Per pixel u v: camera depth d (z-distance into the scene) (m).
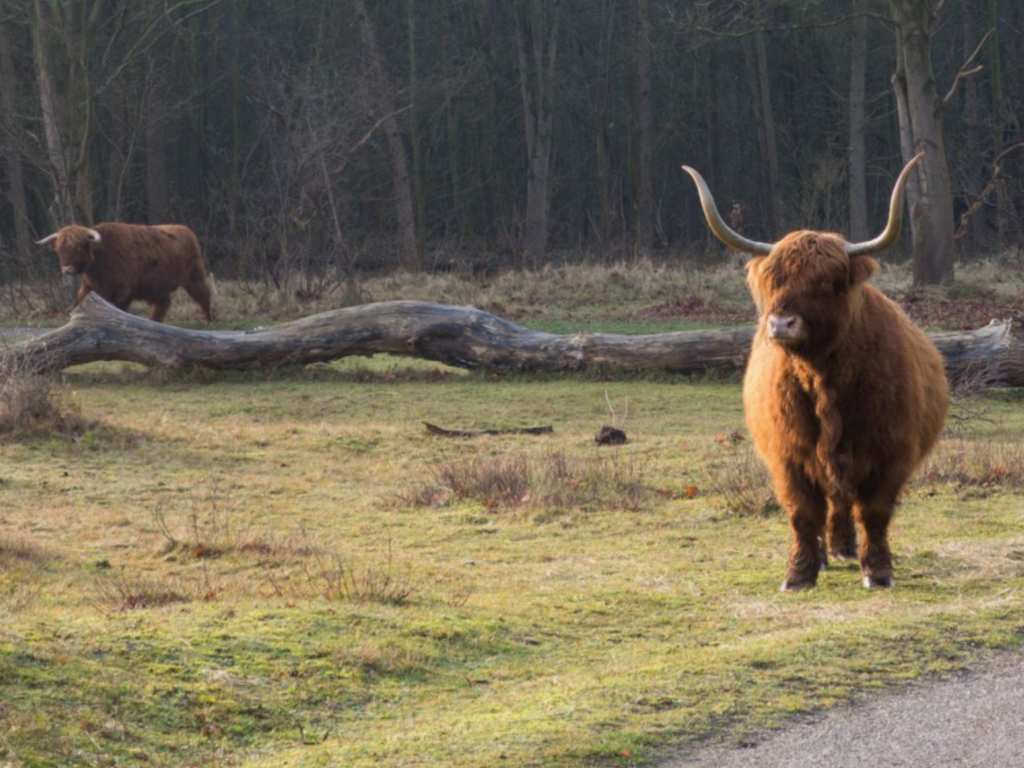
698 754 8.97
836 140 100.44
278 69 86.00
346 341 35.84
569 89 101.19
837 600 13.70
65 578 15.10
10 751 8.35
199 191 92.31
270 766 8.66
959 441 25.34
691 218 112.31
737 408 30.52
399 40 99.56
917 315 46.25
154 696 9.77
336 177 74.38
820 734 9.36
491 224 102.88
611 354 34.91
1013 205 78.75
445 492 20.92
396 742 9.13
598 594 14.13
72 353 35.09
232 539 17.38
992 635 11.87
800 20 84.81
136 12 75.44
